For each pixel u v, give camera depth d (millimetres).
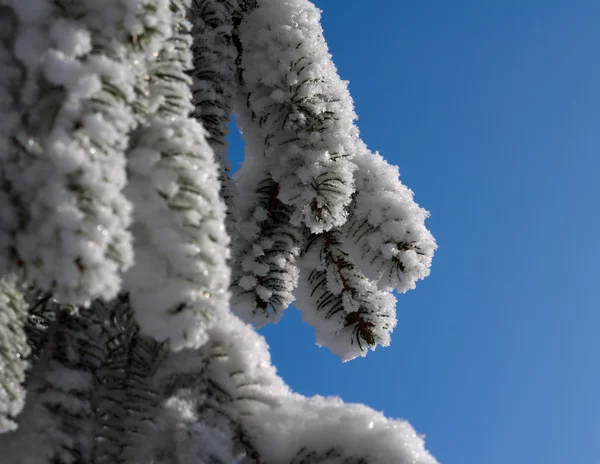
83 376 525
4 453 482
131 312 537
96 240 375
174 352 529
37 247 376
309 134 660
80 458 497
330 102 666
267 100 663
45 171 390
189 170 468
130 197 456
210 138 637
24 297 523
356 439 521
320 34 676
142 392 526
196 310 433
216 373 528
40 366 524
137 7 453
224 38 665
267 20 670
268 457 522
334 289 704
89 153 402
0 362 465
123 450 520
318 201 654
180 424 508
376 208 694
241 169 724
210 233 457
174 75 518
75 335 531
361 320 704
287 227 702
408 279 688
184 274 439
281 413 527
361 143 721
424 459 517
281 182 665
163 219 451
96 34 446
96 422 525
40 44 426
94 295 381
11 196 394
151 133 481
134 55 462
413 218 693
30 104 418
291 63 659
